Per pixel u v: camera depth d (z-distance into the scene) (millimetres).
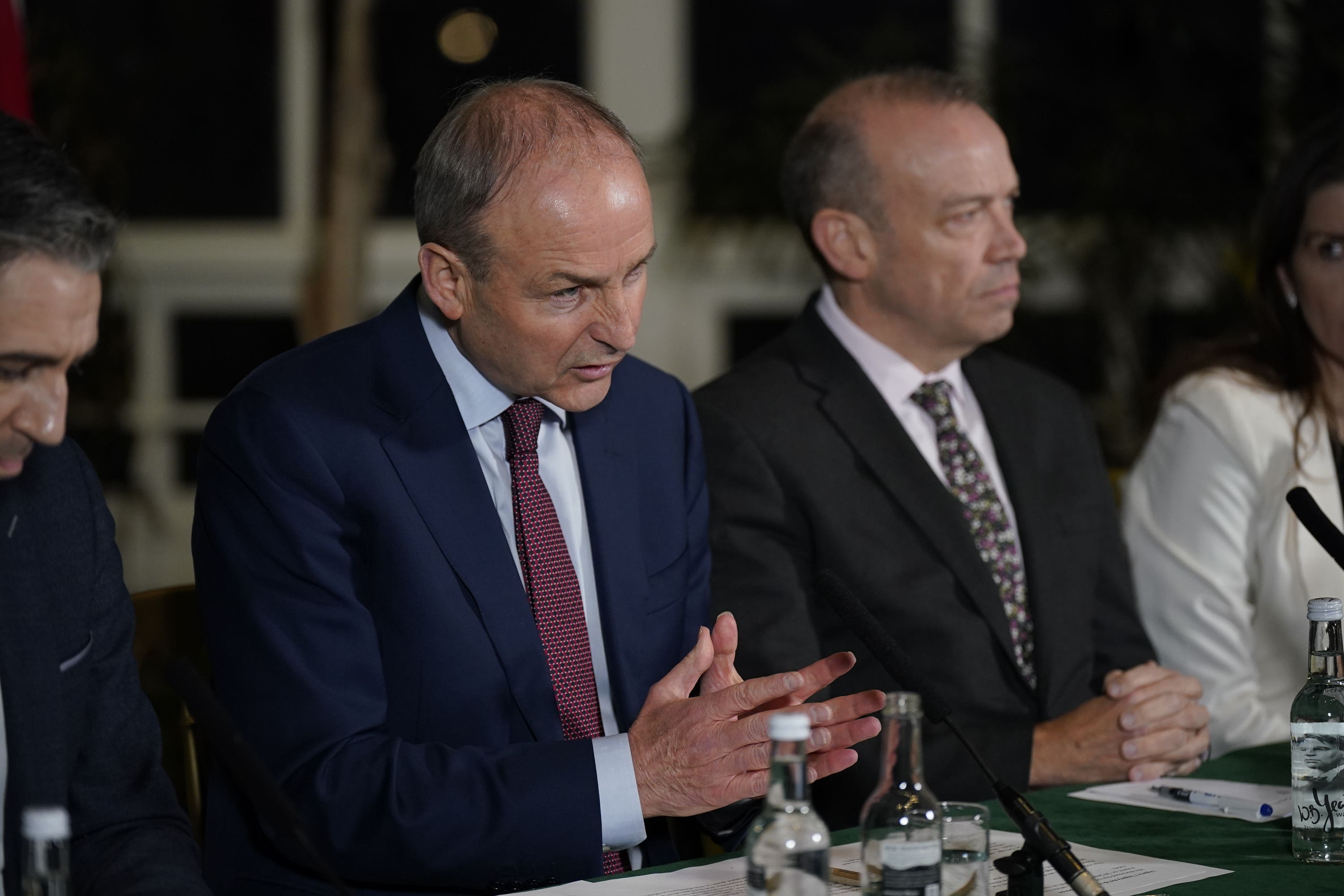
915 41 8898
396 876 2627
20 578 2359
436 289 2809
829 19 9508
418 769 2641
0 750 2293
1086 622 3883
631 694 3002
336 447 2818
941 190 3746
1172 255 8250
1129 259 8211
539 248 2664
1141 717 3396
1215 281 8133
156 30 9320
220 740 2057
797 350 3922
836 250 3914
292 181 9500
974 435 4031
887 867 1966
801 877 1823
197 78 9430
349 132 8375
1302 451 3953
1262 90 8070
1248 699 3855
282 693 2689
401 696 2809
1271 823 2691
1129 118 8094
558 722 2900
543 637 2939
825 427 3768
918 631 3645
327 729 2664
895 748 2004
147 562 9227
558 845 2586
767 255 9250
